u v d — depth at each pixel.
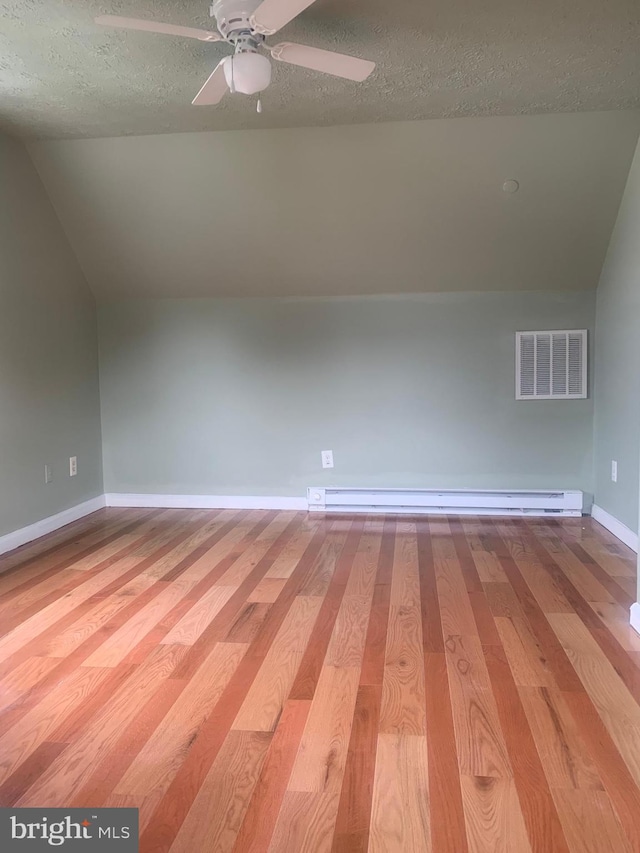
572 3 2.12
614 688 1.90
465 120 3.10
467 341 4.07
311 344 4.20
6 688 1.93
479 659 2.09
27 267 3.52
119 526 3.89
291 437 4.28
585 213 3.53
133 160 3.43
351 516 4.09
